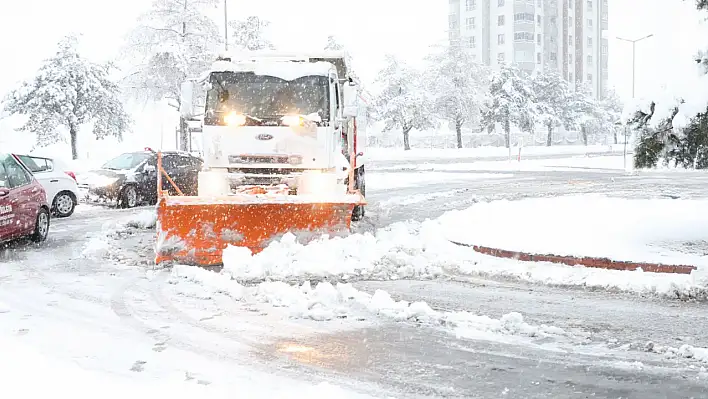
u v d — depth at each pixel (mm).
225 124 11961
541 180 29297
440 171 37156
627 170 36969
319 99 12188
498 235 12102
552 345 6480
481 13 118375
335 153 12445
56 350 6156
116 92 46281
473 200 20234
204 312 7641
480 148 73688
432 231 12430
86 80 44375
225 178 11953
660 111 11016
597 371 5734
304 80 12227
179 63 40906
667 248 10633
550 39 120562
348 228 10617
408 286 9156
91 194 19625
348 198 10430
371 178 31156
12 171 12391
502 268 9961
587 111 93125
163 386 5168
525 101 79500
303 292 8477
